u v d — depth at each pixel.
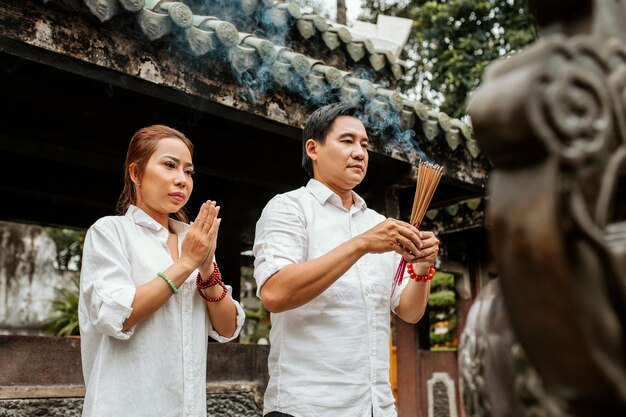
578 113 0.64
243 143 4.09
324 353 1.80
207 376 3.23
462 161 3.99
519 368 0.78
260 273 1.79
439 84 8.72
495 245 0.67
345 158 1.97
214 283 1.91
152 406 1.74
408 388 5.08
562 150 0.62
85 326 1.81
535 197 0.63
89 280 1.76
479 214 4.95
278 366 1.84
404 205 4.98
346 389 1.79
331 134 1.99
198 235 1.79
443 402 5.11
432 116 3.75
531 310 0.65
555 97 0.62
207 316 1.99
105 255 1.77
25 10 2.32
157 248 1.91
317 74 3.23
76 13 2.44
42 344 2.77
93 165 4.12
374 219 2.11
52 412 2.75
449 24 8.79
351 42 4.32
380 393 1.85
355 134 1.99
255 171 4.20
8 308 10.95
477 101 0.66
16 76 3.04
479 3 8.46
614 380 0.64
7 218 4.75
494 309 0.86
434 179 1.83
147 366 1.75
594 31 0.74
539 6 0.79
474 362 0.88
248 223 4.88
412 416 5.02
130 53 2.60
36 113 3.43
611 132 0.66
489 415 0.85
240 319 2.04
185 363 1.82
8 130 3.46
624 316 0.65
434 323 7.43
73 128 3.55
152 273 1.84
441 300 7.32
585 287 0.63
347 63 4.51
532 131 0.61
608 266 0.64
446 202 5.10
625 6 0.78
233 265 4.70
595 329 0.63
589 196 0.66
